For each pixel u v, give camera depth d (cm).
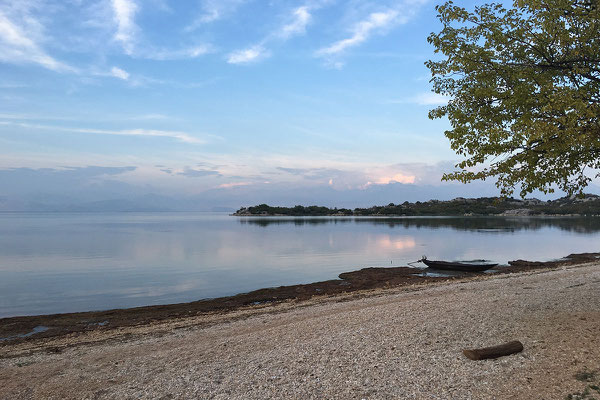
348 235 8612
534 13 966
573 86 972
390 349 969
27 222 17350
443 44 1062
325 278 3167
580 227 11706
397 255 4747
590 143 834
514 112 988
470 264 3191
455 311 1327
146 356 1141
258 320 1633
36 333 1688
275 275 3325
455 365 820
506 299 1471
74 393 866
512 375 739
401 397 702
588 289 1551
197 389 823
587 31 912
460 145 1065
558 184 1045
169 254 4900
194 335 1415
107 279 3133
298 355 991
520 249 5350
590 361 751
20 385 943
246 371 906
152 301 2383
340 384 781
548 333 949
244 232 9956
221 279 3139
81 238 7650
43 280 3078
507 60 1017
